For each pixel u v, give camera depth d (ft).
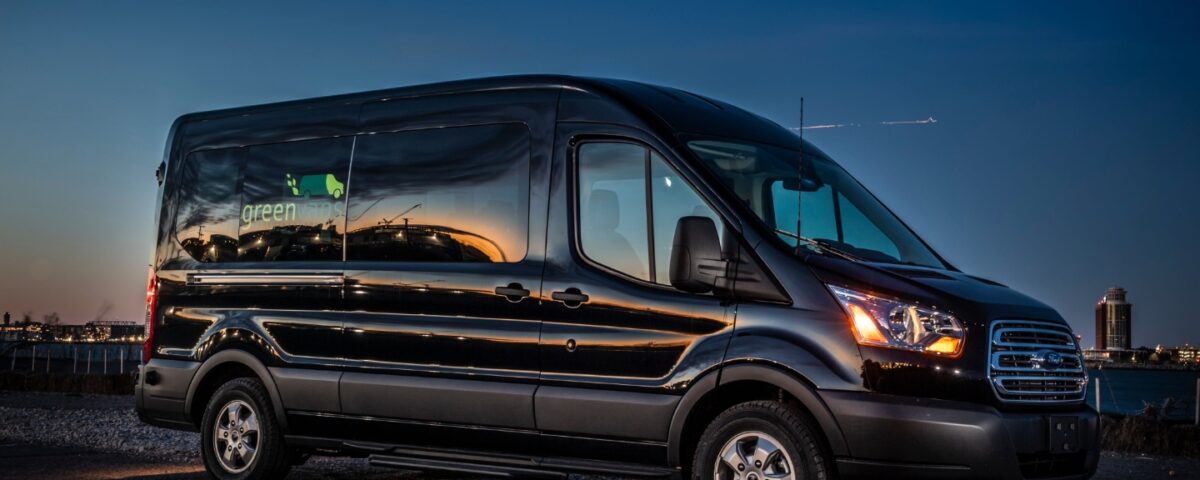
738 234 21.21
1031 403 20.27
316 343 26.99
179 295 29.94
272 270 28.09
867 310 20.06
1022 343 20.39
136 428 43.16
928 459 19.31
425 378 24.98
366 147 27.25
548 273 23.41
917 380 19.60
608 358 22.36
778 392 20.99
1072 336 21.65
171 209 30.78
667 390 21.52
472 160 25.23
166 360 29.84
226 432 28.58
